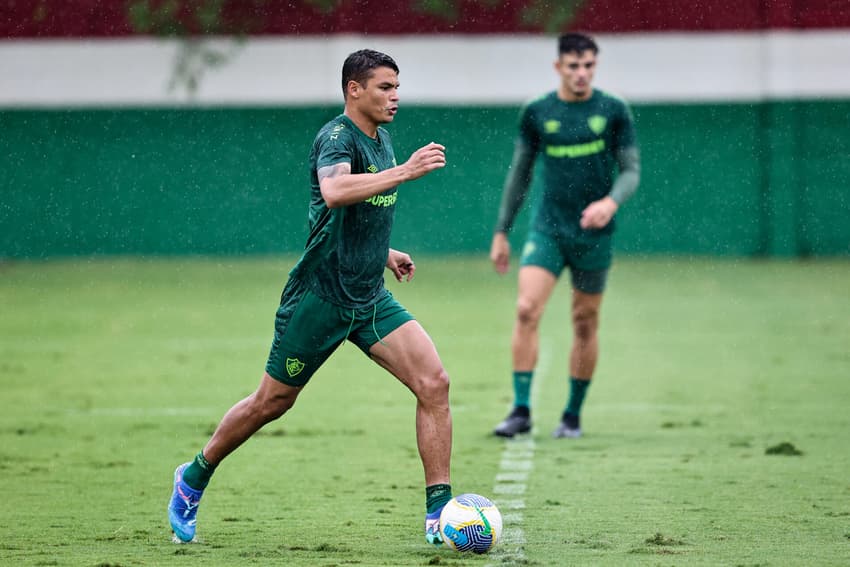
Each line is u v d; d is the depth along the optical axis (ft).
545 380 146.92
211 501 82.84
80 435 111.45
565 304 241.14
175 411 124.88
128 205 329.93
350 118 66.03
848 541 68.80
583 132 107.04
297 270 66.49
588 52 107.14
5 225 329.93
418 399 67.72
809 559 63.62
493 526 65.36
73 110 327.47
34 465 97.19
